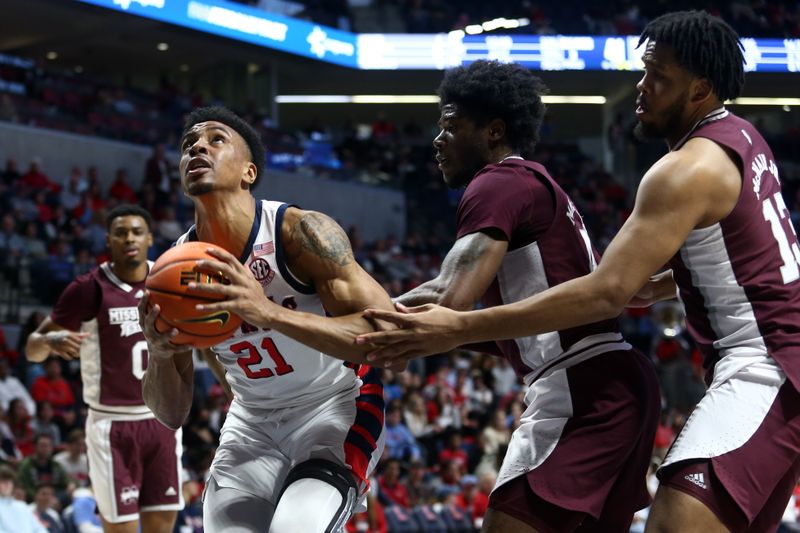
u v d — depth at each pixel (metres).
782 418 2.90
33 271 13.45
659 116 3.15
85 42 21.17
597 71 23.55
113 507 5.12
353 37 22.97
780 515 3.06
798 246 3.13
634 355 3.44
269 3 21.84
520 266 3.35
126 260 5.23
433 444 11.73
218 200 3.12
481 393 12.95
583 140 28.19
